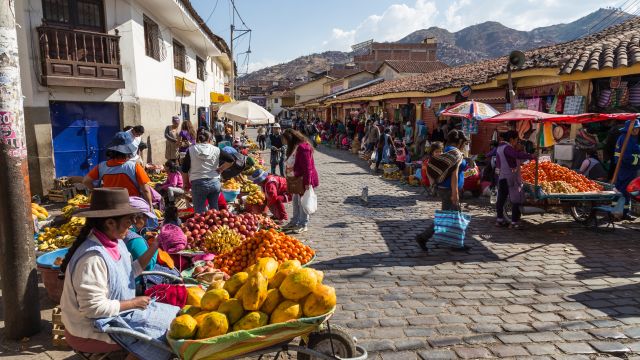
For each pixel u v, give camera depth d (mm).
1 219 3883
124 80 11930
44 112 10359
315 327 3092
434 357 3703
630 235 7344
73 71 10562
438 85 16672
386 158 15953
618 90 9016
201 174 6652
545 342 3922
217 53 23516
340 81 48781
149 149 13281
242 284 3139
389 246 6926
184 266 5102
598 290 5066
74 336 2803
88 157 11453
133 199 3334
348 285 5320
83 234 2830
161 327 2971
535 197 7367
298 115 69375
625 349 3773
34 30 10047
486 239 7211
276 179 8578
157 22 14305
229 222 6035
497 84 12164
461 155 6391
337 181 14031
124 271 2920
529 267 5875
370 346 3885
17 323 4012
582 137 9445
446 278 5520
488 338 4000
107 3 11375
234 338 2793
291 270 3213
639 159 8031
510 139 7719
